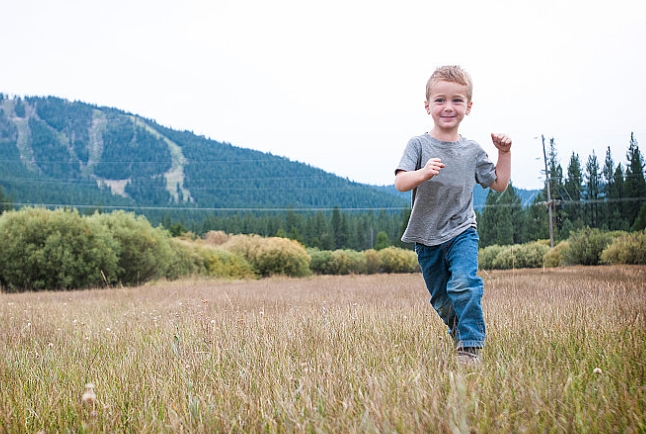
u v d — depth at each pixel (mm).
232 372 3611
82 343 5277
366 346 4160
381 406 2455
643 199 67500
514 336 4457
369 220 140125
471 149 4316
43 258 33562
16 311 8656
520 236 69312
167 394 3057
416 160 4270
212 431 2492
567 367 3189
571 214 68250
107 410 2891
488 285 12477
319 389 2838
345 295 12336
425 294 11492
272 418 2551
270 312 7527
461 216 4250
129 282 38219
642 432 2168
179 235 102625
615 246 32406
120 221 39531
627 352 3400
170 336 5090
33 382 3627
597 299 7012
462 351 3795
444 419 2215
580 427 2229
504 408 2471
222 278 53031
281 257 65750
